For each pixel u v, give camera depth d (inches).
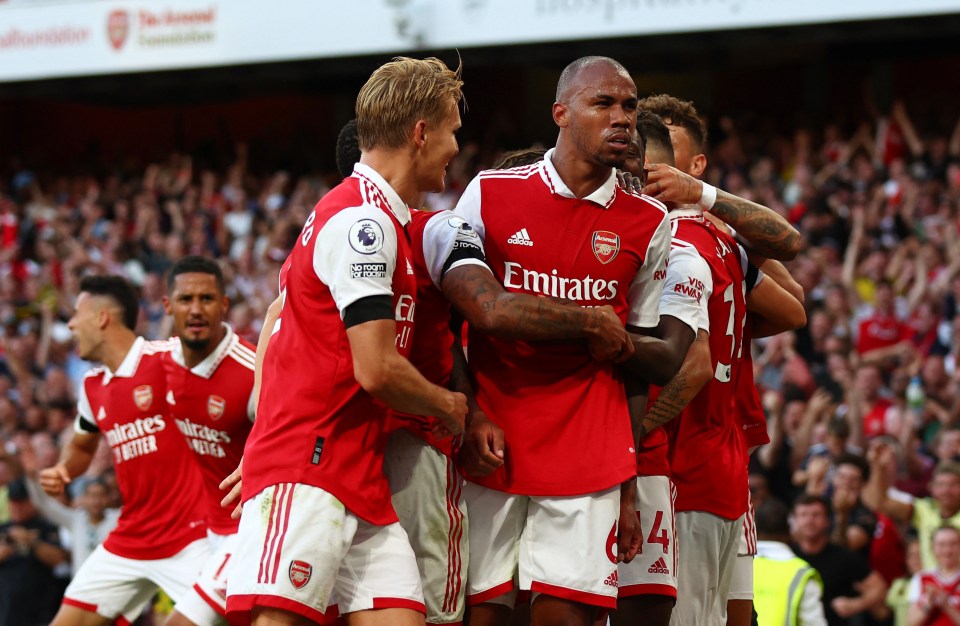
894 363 445.1
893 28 610.2
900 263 514.9
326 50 693.9
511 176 157.6
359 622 152.0
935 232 520.7
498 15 645.9
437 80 154.9
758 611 251.0
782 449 364.5
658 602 170.2
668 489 172.1
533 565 155.9
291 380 150.1
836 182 601.6
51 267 730.2
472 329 162.1
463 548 161.6
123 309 261.0
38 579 364.5
